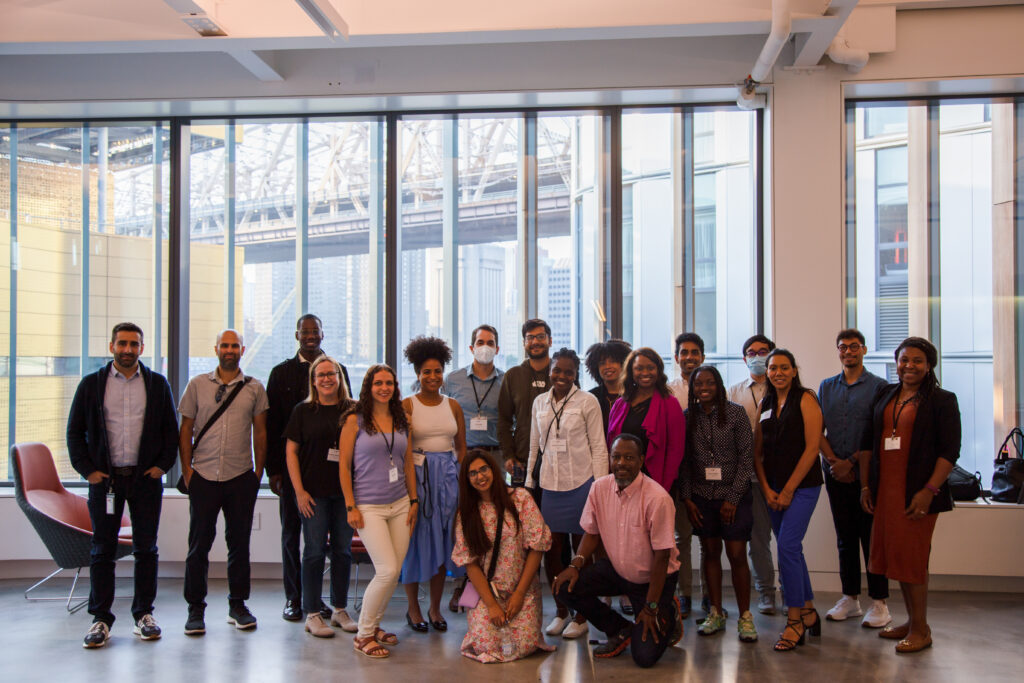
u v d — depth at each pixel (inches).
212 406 172.1
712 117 227.6
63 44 187.0
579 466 169.2
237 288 236.2
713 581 169.8
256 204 235.8
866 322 225.9
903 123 225.5
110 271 235.9
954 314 224.1
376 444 163.0
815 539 206.8
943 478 155.8
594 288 229.8
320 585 172.1
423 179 233.1
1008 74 207.6
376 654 156.9
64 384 235.9
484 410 194.1
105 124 236.2
